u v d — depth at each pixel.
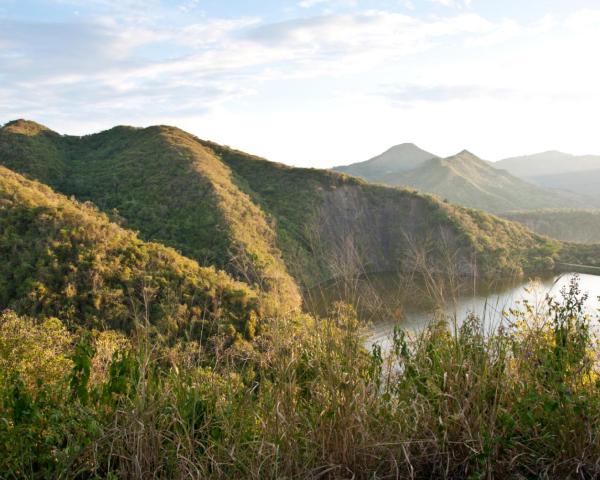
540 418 2.66
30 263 26.77
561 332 2.98
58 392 2.68
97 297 23.36
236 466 2.32
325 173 73.44
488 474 2.39
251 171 79.44
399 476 2.43
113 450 2.41
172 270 25.83
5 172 46.19
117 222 46.31
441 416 2.61
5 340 3.78
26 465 2.40
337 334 2.69
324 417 2.52
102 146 85.88
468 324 2.84
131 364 2.62
